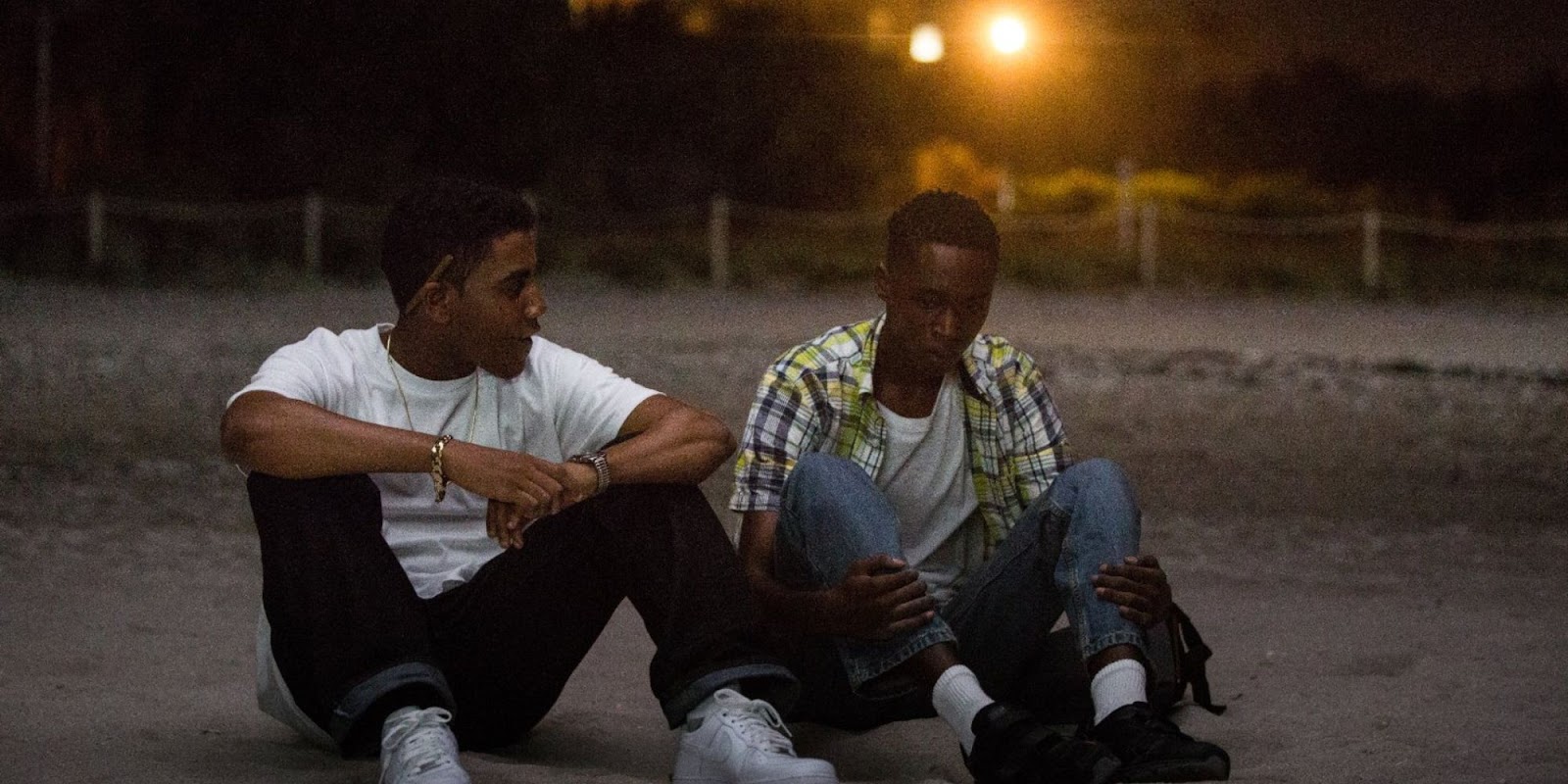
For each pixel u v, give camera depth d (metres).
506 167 22.80
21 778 2.72
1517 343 14.89
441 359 2.78
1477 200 24.47
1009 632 2.93
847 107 24.55
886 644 2.69
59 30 21.05
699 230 22.27
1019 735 2.52
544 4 23.59
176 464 7.80
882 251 21.16
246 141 21.42
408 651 2.50
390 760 2.41
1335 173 26.78
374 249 19.52
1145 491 7.29
